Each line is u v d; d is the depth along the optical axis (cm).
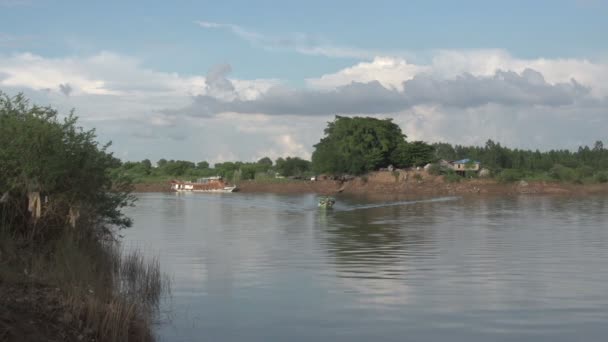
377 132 16150
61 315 1650
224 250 4009
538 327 1978
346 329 1964
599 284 2695
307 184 16125
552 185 13825
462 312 2173
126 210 8825
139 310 1908
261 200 12012
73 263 2248
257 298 2406
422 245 4216
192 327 1972
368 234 5097
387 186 14800
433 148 16575
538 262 3359
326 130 17712
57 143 2625
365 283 2731
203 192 16338
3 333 1423
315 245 4288
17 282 1861
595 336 1877
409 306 2269
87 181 2714
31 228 2602
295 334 1906
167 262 3412
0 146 2503
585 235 4841
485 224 5988
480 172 14838
